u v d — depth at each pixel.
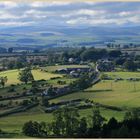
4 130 57.38
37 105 82.88
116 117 64.62
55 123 54.44
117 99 88.94
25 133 53.59
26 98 90.81
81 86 104.62
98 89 102.12
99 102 85.00
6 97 92.62
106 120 56.88
